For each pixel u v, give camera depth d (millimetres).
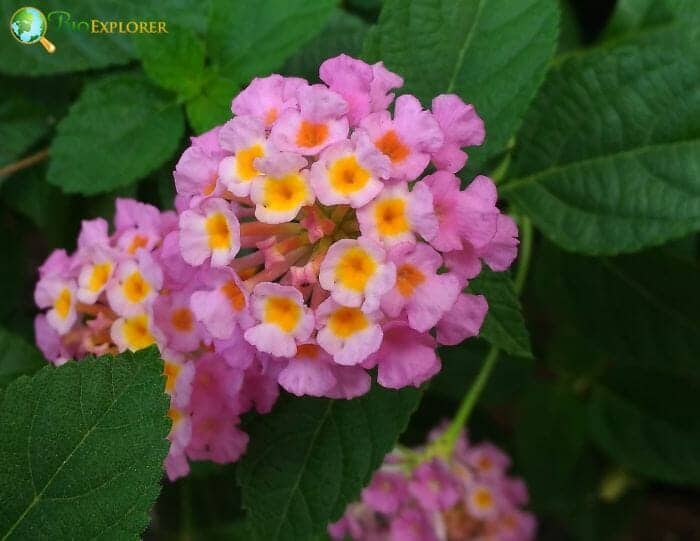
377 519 229
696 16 223
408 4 189
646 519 328
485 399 260
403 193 162
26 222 242
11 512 161
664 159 191
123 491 162
